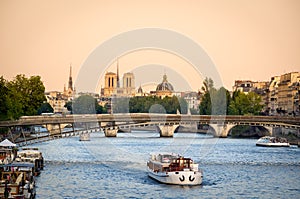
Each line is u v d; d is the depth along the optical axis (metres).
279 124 189.50
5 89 146.88
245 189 92.69
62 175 104.44
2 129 140.25
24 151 113.12
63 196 84.44
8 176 78.31
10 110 144.50
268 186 95.88
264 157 143.75
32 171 85.94
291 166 123.00
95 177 103.06
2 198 66.81
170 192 89.31
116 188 92.06
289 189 93.31
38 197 83.19
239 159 137.75
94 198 83.56
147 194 87.31
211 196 86.56
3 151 105.94
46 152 149.88
